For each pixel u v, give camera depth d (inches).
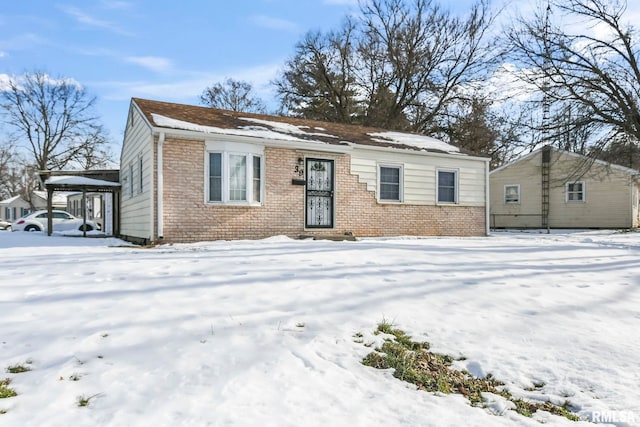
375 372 124.8
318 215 542.9
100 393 101.0
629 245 478.9
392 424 96.0
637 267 296.7
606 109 715.4
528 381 123.1
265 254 324.8
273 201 503.5
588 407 108.7
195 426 89.0
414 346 144.5
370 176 573.9
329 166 552.1
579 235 711.7
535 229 971.3
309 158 534.0
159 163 438.9
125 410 94.0
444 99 1218.6
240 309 166.2
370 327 155.3
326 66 1350.9
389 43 1235.2
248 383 109.3
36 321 145.2
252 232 489.7
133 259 292.0
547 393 116.8
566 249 416.8
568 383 121.0
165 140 444.1
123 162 650.2
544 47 728.3
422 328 158.1
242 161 485.4
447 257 327.9
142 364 116.6
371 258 307.6
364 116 1304.1
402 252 350.9
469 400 113.5
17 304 164.2
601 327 163.9
